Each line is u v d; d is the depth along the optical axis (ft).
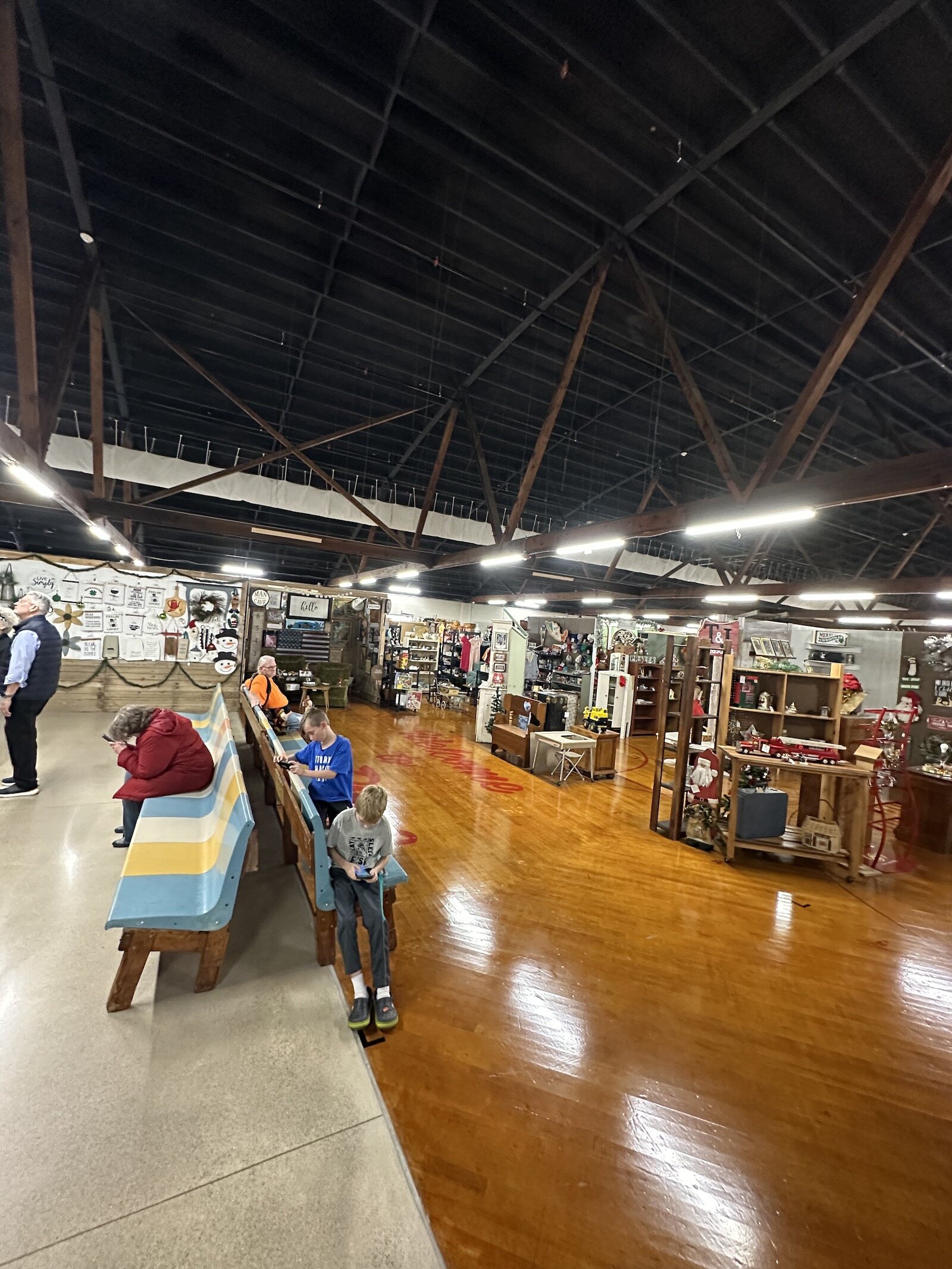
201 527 20.30
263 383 18.97
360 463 25.89
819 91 8.53
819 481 10.82
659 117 9.04
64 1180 4.71
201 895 7.23
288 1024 6.94
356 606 42.75
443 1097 6.21
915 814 17.61
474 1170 5.35
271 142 10.10
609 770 24.71
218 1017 6.91
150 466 20.72
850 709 19.49
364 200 11.10
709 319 14.56
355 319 15.70
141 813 9.70
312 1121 5.59
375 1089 6.12
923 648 20.58
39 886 9.60
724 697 18.61
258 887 10.41
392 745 26.63
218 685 26.35
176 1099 5.65
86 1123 5.26
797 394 17.85
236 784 8.66
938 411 18.19
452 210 11.14
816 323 14.11
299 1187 4.90
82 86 9.00
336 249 12.75
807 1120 6.41
